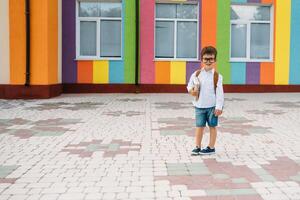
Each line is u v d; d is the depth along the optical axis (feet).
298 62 53.83
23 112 32.89
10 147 19.90
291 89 53.72
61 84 50.26
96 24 51.98
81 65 51.52
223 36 52.75
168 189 13.33
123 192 13.10
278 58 53.67
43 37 43.27
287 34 53.62
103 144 20.58
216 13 52.49
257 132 23.89
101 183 14.07
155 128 25.34
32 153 18.62
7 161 17.17
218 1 52.42
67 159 17.47
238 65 53.21
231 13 53.26
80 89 51.52
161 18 52.31
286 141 21.24
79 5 51.78
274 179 14.35
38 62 43.37
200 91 17.94
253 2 52.80
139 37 51.83
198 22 52.44
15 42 43.11
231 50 53.67
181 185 13.75
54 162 16.98
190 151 18.99
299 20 53.72
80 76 51.55
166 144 20.58
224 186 13.60
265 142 20.99
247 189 13.25
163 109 34.96
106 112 32.91
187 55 53.01
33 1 43.06
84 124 26.91
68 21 51.24
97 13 51.93
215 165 16.39
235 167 16.05
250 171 15.43
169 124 26.91
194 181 14.20
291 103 39.96
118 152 18.79
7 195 12.89
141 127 25.72
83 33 52.03
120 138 22.17
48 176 14.96
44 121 28.19
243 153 18.53
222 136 22.65
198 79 17.92
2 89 43.37
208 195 12.69
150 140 21.61
